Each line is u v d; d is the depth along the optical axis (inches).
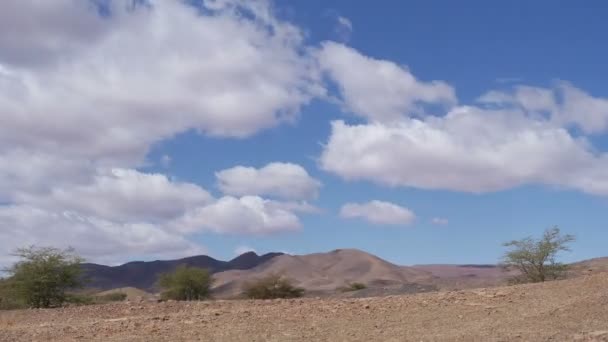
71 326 647.1
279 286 1702.8
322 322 608.1
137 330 597.9
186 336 560.7
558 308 585.6
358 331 557.0
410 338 515.2
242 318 645.3
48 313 778.2
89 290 1352.1
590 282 681.0
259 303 775.1
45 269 1162.0
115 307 798.5
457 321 578.6
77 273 1192.2
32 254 1168.8
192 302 816.3
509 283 1207.6
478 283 1237.1
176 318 665.6
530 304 625.6
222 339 543.5
